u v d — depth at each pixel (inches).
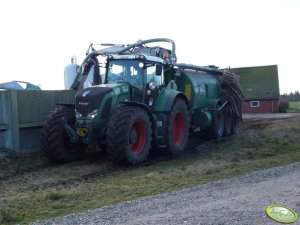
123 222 220.4
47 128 425.4
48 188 328.2
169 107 455.8
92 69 492.4
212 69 625.3
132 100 455.2
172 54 542.9
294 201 251.3
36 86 660.7
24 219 245.8
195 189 294.7
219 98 643.5
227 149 513.7
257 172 347.9
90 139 412.2
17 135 456.4
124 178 357.1
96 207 264.7
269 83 1811.0
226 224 212.4
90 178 364.5
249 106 1804.9
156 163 431.5
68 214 249.4
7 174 384.8
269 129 761.0
